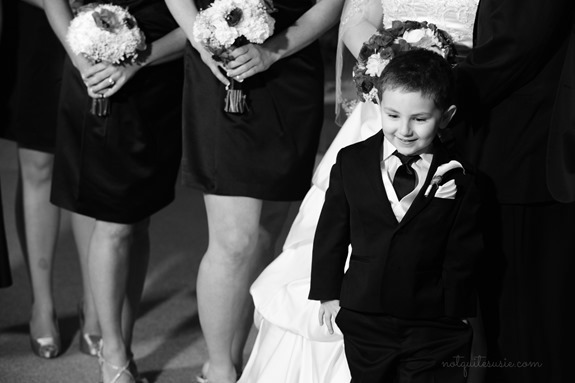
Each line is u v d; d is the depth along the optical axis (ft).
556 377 19.84
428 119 17.56
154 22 24.99
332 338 20.44
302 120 24.12
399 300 18.21
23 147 27.94
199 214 42.09
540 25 18.13
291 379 21.13
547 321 19.79
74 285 33.04
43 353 27.58
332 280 19.02
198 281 24.32
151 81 25.17
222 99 23.52
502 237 19.79
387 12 21.40
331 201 18.93
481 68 18.62
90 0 25.62
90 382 26.13
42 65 27.68
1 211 25.39
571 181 18.17
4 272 25.43
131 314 26.32
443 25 20.48
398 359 18.51
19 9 27.71
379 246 18.28
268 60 23.11
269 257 25.89
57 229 28.12
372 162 18.47
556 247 19.62
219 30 22.07
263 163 23.62
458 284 18.38
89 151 24.95
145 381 25.89
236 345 25.48
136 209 25.09
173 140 25.91
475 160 19.56
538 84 19.03
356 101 23.12
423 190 18.07
